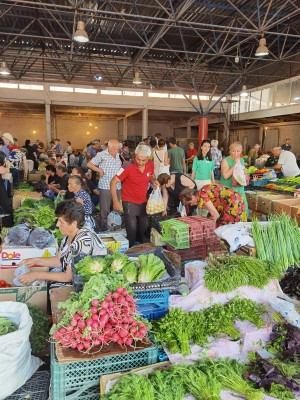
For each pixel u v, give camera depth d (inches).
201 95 768.3
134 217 166.9
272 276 95.9
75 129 989.2
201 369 68.9
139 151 156.0
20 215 179.2
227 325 80.7
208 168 215.2
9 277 117.4
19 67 652.1
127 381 61.8
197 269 95.1
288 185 253.6
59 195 247.9
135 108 735.7
